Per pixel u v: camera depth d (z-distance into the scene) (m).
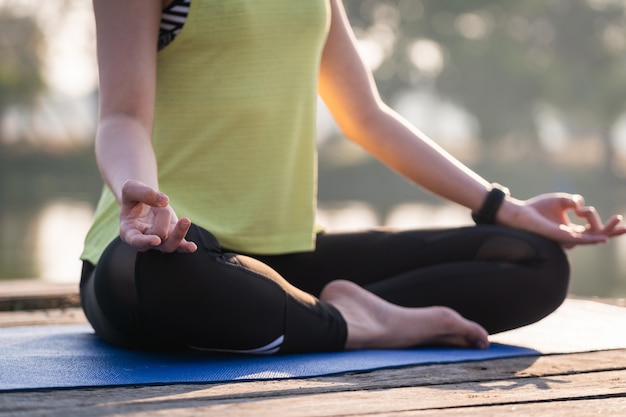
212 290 1.62
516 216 2.06
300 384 1.54
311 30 1.88
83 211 19.00
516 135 42.62
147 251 1.59
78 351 1.81
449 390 1.53
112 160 1.64
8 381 1.50
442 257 2.03
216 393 1.46
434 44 41.62
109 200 1.89
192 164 1.86
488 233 2.03
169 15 1.80
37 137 39.41
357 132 2.15
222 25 1.81
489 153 43.09
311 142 1.94
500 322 2.03
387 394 1.49
